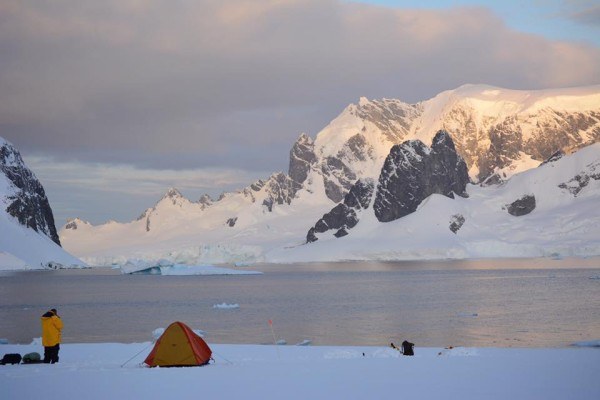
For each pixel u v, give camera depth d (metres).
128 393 30.17
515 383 31.61
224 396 29.25
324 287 184.88
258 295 159.38
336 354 48.94
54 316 45.44
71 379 34.41
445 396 28.55
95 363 45.03
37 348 58.56
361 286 184.62
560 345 66.25
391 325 88.12
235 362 44.25
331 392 29.86
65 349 56.28
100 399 28.88
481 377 33.47
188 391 30.50
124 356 50.78
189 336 42.53
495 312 102.25
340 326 88.06
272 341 73.50
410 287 173.50
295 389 30.70
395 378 33.44
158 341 42.66
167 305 133.50
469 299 129.50
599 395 28.58
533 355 45.41
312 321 95.38
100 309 125.88
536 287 158.62
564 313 98.31
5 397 29.50
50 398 29.20
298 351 53.84
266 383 32.44
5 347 59.34
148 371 37.41
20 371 38.41
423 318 96.38
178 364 41.78
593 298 124.50
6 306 137.12
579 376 33.75
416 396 28.62
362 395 29.06
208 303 136.75
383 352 47.84
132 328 90.56
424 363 39.69
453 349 49.12
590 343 65.69
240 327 88.50
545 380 32.47
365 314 104.75
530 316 94.94
